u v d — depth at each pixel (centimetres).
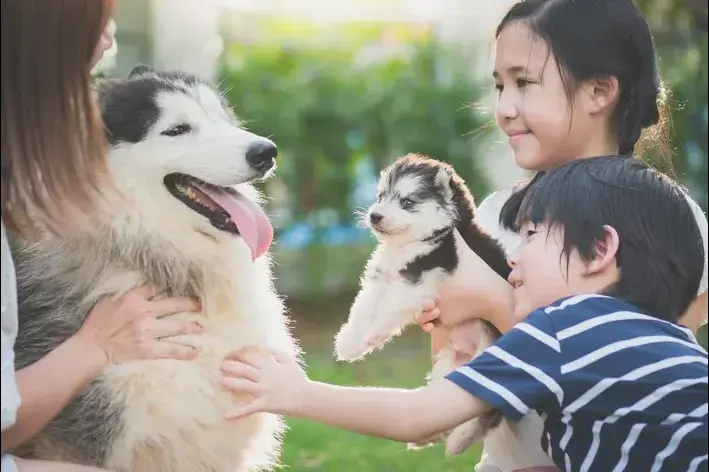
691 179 653
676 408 218
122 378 253
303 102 842
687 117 650
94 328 248
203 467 268
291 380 239
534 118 278
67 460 259
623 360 220
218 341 266
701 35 668
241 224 278
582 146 283
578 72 274
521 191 311
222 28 865
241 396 264
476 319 306
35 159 219
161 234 275
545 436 247
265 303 291
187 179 286
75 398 256
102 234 269
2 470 212
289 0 891
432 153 857
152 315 257
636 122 286
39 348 265
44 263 273
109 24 256
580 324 224
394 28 904
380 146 866
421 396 228
